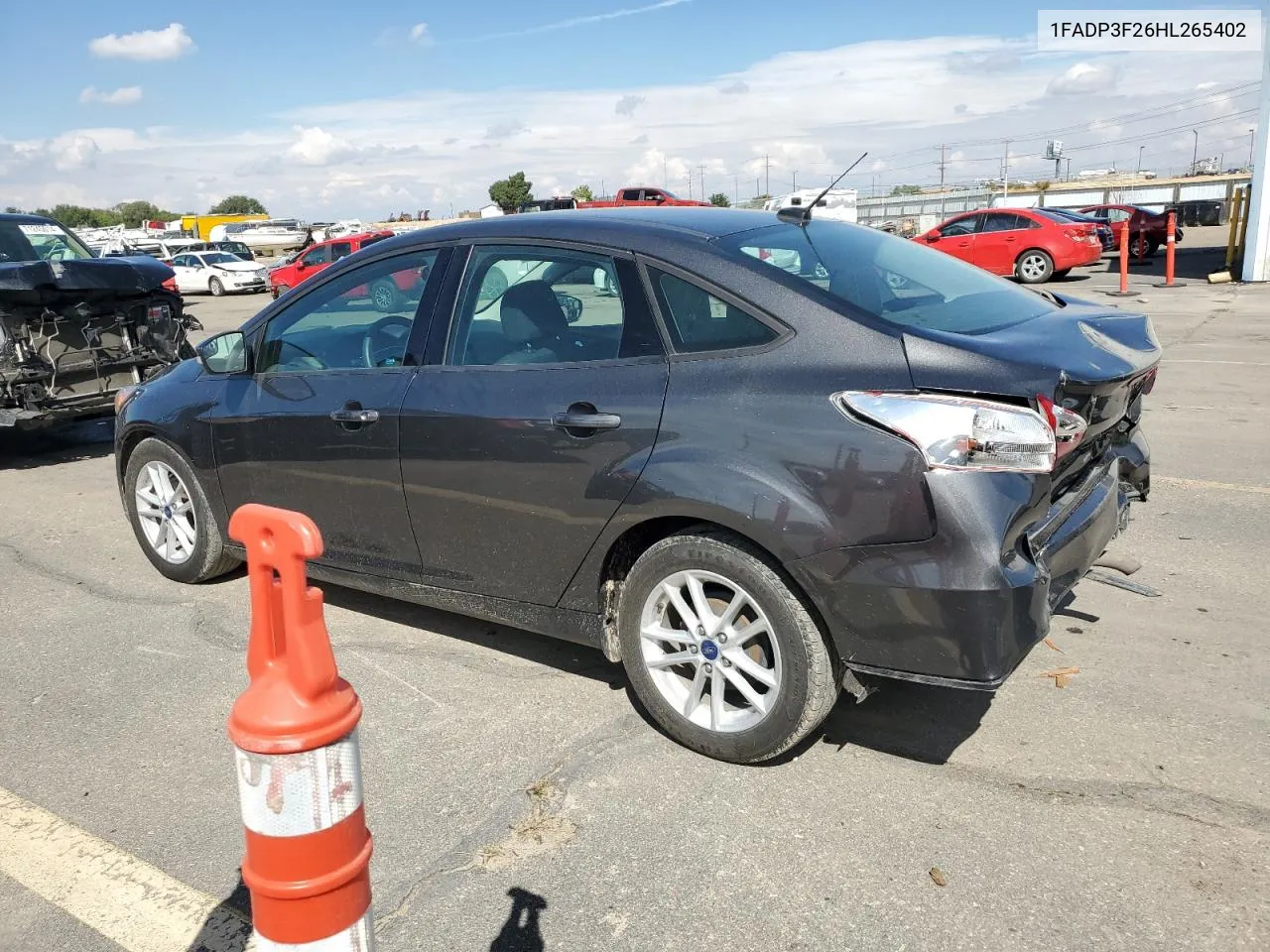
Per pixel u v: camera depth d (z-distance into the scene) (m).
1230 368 9.81
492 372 3.44
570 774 3.11
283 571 1.25
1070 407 2.81
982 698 3.52
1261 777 2.98
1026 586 2.68
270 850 1.27
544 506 3.29
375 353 3.85
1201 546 4.93
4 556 5.41
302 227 60.72
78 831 2.92
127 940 2.47
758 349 2.94
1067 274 22.44
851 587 2.74
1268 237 17.95
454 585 3.67
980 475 2.64
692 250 3.14
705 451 2.93
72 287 7.38
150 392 4.75
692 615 3.12
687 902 2.52
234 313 24.81
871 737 3.29
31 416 7.23
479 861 2.71
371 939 1.36
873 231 3.93
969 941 2.36
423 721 3.48
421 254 3.77
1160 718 3.34
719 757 3.14
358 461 3.78
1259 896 2.48
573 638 3.46
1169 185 67.31
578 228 3.38
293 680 1.26
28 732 3.49
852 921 2.43
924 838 2.74
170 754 3.33
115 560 5.29
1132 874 2.57
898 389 2.70
